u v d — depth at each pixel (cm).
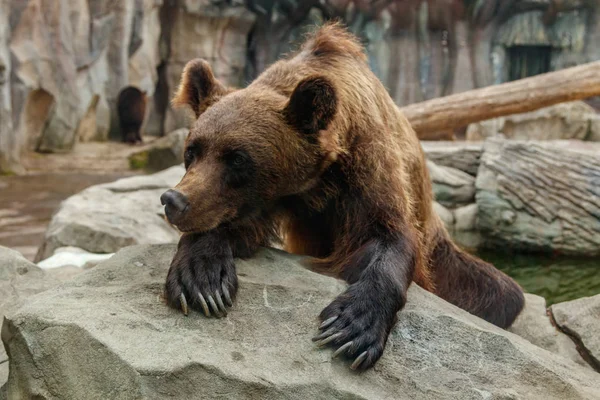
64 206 921
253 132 415
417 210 539
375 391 339
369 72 522
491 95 1197
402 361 361
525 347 402
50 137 1827
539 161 1030
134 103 2034
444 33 2388
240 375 323
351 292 383
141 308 367
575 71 1185
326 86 412
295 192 442
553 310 581
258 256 440
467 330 383
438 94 2411
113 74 2058
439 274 609
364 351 351
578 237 984
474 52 2361
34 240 1078
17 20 1677
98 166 1759
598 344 521
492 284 596
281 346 351
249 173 416
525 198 1012
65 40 1798
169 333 347
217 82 484
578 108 1653
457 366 363
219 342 347
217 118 421
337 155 443
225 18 2275
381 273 393
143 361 318
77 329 332
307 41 539
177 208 385
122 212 900
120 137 2134
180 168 1180
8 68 1599
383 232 434
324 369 341
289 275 412
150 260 429
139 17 2091
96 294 377
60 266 690
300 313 374
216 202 407
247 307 375
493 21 2336
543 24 2316
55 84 1777
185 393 317
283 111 430
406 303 407
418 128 1209
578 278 925
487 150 1080
